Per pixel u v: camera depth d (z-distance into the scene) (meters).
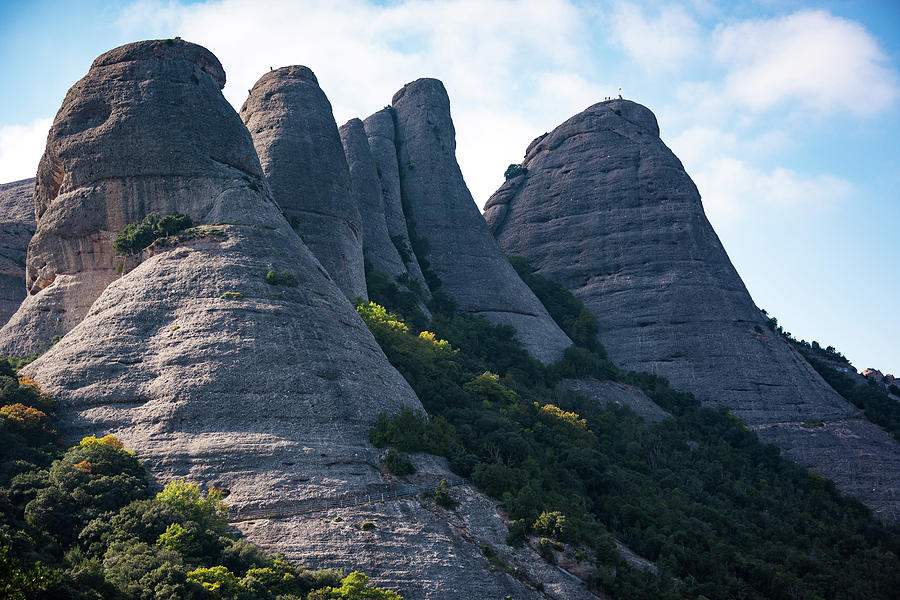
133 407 66.00
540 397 98.44
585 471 79.00
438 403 80.44
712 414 109.31
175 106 87.44
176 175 84.50
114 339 70.31
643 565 67.38
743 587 70.25
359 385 71.06
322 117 109.06
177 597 47.50
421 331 100.25
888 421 111.62
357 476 63.88
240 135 89.50
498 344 107.94
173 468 61.66
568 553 62.84
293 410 66.69
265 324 71.50
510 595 58.81
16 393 64.75
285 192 101.19
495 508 65.81
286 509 60.22
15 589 39.75
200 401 65.69
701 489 89.50
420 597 56.66
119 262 81.75
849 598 75.25
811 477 99.50
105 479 57.50
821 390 116.75
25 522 53.00
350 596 52.47
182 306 72.56
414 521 61.81
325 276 81.25
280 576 53.25
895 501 98.94
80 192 84.94
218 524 57.25
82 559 50.97
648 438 97.69
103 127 86.38
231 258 76.50
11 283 103.69
